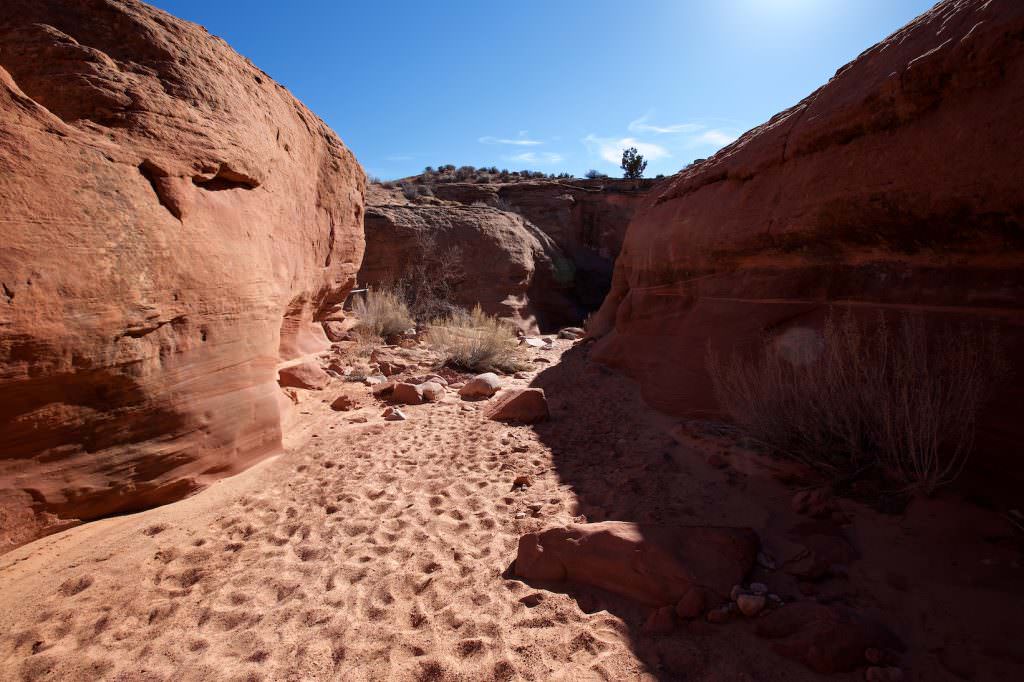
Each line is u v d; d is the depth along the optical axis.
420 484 3.89
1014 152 2.51
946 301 3.07
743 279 5.02
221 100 4.09
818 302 4.09
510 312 19.75
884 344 3.14
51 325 2.56
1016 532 2.32
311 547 2.92
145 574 2.62
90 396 2.85
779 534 2.73
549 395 6.92
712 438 4.12
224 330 3.76
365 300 15.43
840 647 1.86
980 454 2.71
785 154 4.33
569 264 26.38
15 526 2.61
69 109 3.16
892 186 3.23
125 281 2.92
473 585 2.54
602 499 3.48
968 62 2.69
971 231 2.86
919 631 1.97
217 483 3.68
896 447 2.96
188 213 3.49
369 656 2.06
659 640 2.08
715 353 4.92
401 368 8.60
